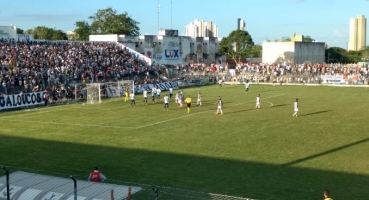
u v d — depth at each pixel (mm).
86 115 47281
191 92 74062
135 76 80812
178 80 85625
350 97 63344
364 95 65938
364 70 90250
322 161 26328
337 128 37375
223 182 22453
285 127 38156
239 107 52719
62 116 46781
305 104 55125
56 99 61219
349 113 46344
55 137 35031
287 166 25344
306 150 29266
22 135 36031
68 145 31922
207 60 122875
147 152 29359
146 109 52031
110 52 86562
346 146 30328
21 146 31781
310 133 35250
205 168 25203
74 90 64062
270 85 87625
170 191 20969
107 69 76875
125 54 89375
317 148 29812
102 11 138250
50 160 27578
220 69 102000
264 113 47125
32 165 26391
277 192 20719
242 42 152125
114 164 26359
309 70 94062
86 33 146625
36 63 69250
